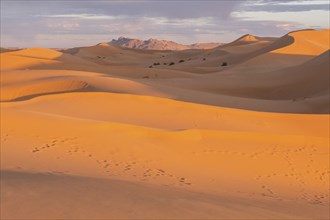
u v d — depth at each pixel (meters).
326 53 56.12
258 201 8.68
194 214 5.95
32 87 35.91
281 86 49.66
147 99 24.95
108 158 12.03
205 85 48.75
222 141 15.68
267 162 13.89
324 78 48.59
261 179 12.05
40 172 9.26
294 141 16.66
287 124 23.05
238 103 34.44
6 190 6.40
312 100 36.41
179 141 15.02
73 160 11.34
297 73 52.75
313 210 8.31
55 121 15.20
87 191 6.70
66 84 36.25
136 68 64.94
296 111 32.81
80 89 35.50
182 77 59.03
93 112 21.38
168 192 7.62
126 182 8.32
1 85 37.09
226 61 111.88
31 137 13.25
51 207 5.66
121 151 12.87
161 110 22.75
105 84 35.78
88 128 14.70
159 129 16.16
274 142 16.41
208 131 16.25
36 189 6.58
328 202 10.10
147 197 6.71
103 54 171.38
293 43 94.19
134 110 22.39
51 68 62.44
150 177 10.51
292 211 7.75
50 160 11.00
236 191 10.20
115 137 14.19
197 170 12.07
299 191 11.20
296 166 13.80
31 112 16.48
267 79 53.06
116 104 23.47
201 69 82.12
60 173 9.42
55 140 13.20
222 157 13.82
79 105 22.78
